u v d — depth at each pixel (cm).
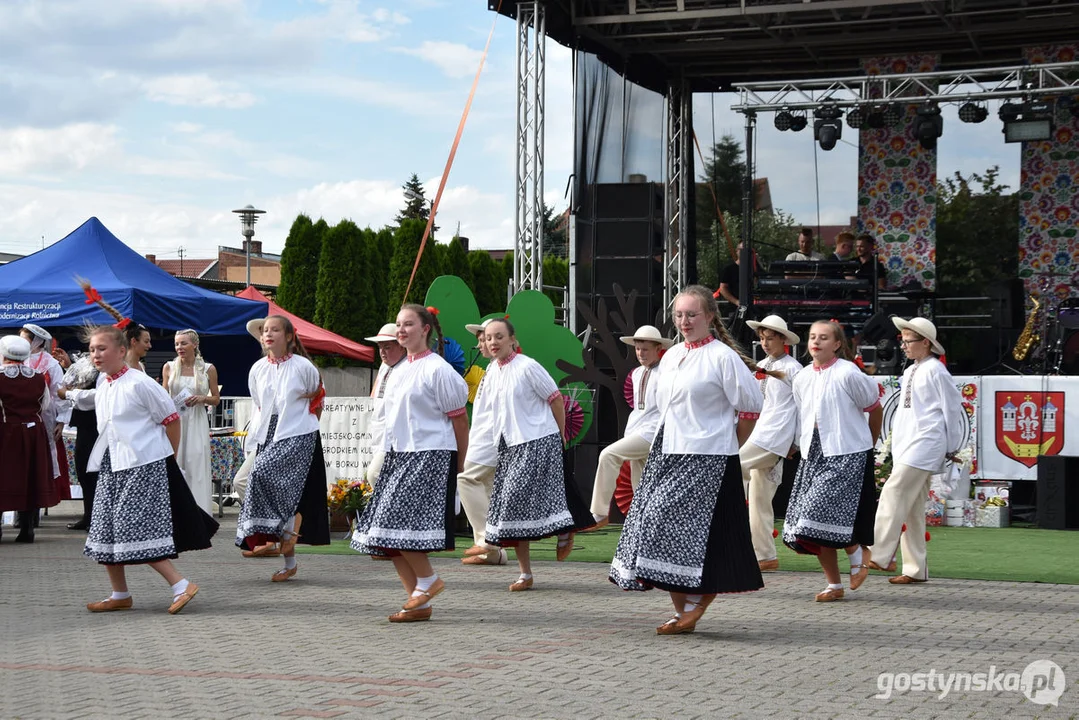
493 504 770
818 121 1520
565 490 798
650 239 1522
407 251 2662
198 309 1391
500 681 494
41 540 1069
